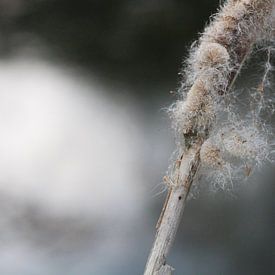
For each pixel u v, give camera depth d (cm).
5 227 240
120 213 254
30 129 332
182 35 455
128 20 469
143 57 449
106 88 407
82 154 304
